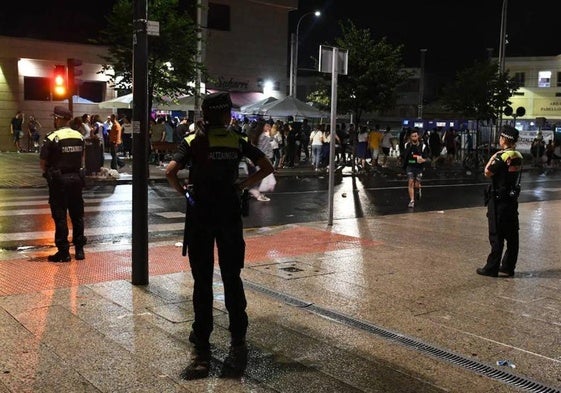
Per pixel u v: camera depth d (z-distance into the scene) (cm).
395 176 2427
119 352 453
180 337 487
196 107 2248
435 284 688
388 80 2705
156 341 477
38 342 469
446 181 2347
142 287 635
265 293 633
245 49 4075
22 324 510
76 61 1967
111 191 1627
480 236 1018
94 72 3350
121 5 2034
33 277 680
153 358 443
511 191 727
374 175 2461
